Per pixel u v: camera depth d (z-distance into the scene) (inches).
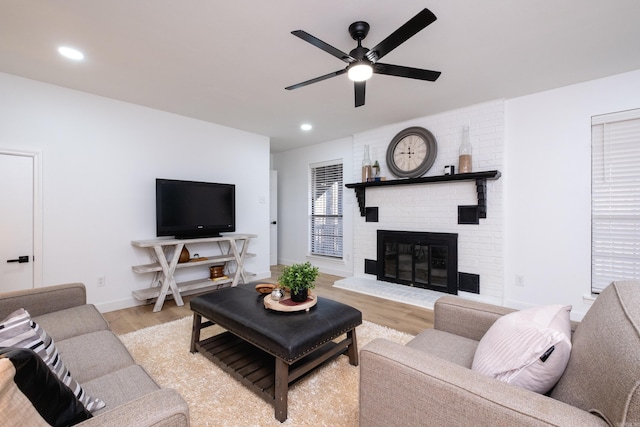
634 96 107.2
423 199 159.2
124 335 104.5
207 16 75.4
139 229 140.7
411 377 38.9
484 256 139.1
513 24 79.0
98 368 54.0
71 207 122.6
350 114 152.9
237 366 78.3
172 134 151.4
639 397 25.7
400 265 167.6
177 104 138.6
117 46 89.1
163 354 91.0
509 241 134.4
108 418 31.7
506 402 32.3
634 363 27.7
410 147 160.4
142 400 34.9
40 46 89.0
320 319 75.7
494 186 135.9
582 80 114.4
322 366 84.7
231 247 161.9
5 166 109.3
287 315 77.9
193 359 88.2
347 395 72.2
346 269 204.4
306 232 232.1
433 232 154.4
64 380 39.8
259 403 69.3
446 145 149.9
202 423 62.8
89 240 127.2
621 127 110.6
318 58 96.6
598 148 115.0
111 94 126.8
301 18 76.3
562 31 82.1
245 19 76.7
